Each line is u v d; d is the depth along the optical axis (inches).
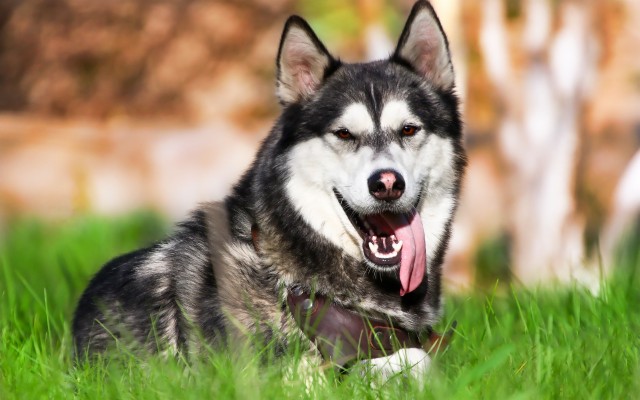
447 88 430.6
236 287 392.8
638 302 511.5
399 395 356.2
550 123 836.6
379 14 855.7
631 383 359.9
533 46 837.8
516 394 340.8
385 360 387.9
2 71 1482.5
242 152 1192.2
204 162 1179.3
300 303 386.3
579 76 837.8
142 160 1176.8
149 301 422.3
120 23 1492.4
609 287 518.3
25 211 1099.9
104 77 1459.2
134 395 354.6
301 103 415.2
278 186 400.2
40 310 498.0
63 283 633.6
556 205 836.6
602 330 437.4
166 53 1467.8
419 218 405.4
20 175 1138.0
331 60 420.2
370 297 399.2
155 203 1138.0
